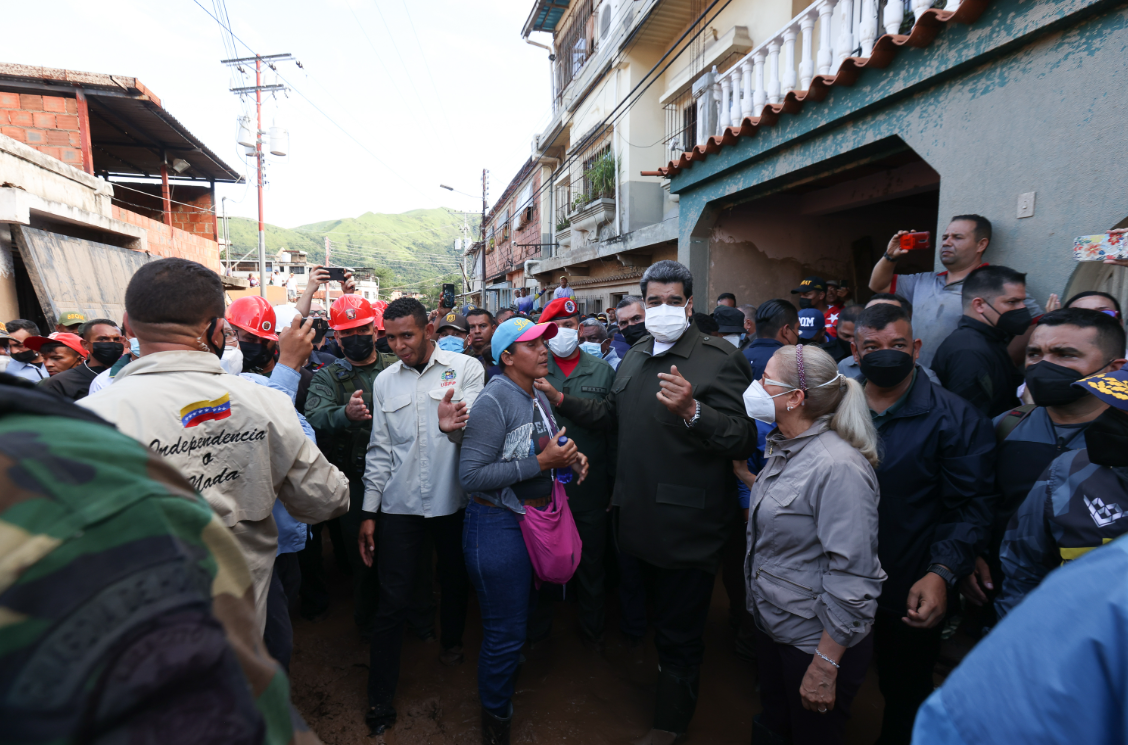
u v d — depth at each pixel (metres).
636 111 10.17
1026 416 2.05
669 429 2.34
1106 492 1.38
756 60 5.40
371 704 2.53
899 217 7.00
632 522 2.43
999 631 0.62
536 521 2.25
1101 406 1.80
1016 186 2.96
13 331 4.81
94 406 1.29
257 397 1.58
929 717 0.65
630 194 10.24
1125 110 2.47
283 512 2.28
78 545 0.44
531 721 2.59
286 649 1.95
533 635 3.13
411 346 2.60
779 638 1.88
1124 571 0.54
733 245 6.50
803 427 1.87
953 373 2.60
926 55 3.37
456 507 2.64
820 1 4.49
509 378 2.41
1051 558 1.52
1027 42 2.87
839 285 5.57
